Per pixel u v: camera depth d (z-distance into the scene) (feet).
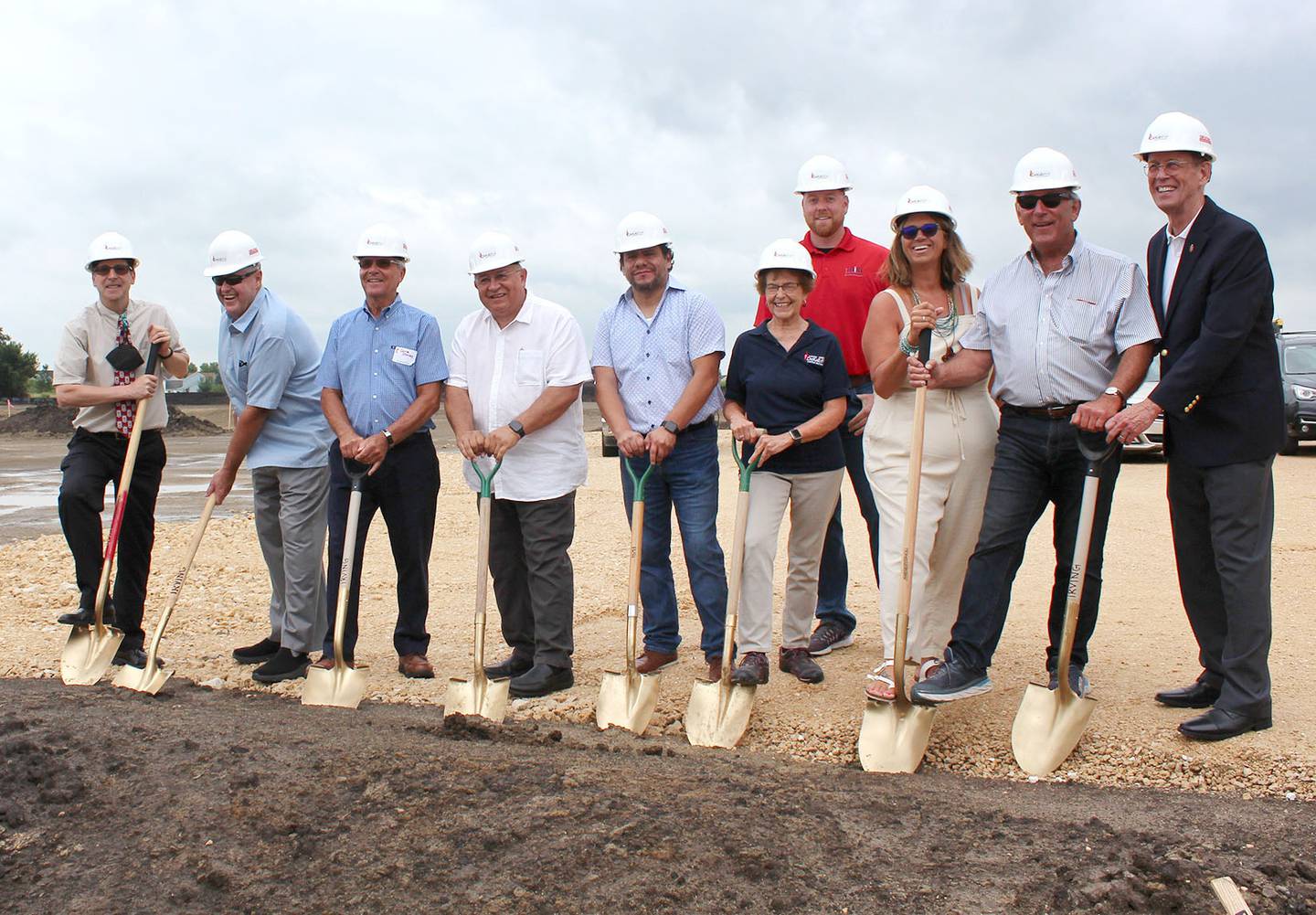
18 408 181.37
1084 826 11.89
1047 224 14.49
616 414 17.74
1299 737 14.19
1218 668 15.38
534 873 10.87
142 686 18.17
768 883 10.73
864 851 11.36
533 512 17.94
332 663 17.92
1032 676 17.65
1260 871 10.84
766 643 17.31
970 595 15.16
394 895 10.76
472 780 12.58
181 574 18.80
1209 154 14.08
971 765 14.48
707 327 17.61
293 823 11.91
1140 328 14.49
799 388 17.03
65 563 30.09
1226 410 14.05
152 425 20.54
